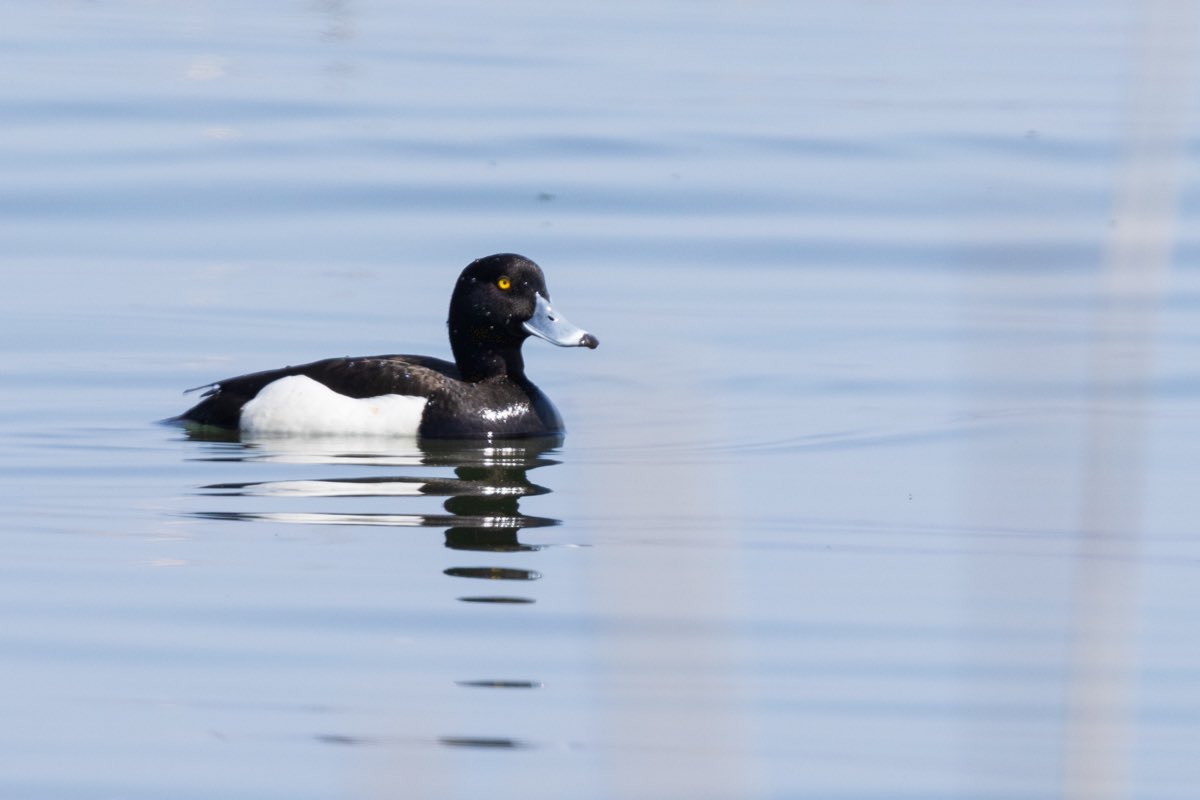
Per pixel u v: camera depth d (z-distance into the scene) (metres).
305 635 9.17
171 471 12.52
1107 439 6.34
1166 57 5.70
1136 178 5.77
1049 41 31.75
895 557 10.73
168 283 18.44
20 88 26.36
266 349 16.36
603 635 8.94
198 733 7.89
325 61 28.98
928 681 8.64
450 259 19.66
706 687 8.34
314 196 21.92
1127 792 7.39
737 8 35.22
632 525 11.25
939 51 30.78
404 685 8.45
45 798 7.21
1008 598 9.77
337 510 11.52
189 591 9.83
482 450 13.42
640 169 23.30
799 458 13.16
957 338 16.86
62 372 15.36
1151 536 11.11
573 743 7.76
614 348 16.81
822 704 8.38
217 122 25.05
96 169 22.70
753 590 10.08
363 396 13.85
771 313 17.88
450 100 26.53
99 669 8.69
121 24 31.64
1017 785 7.38
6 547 10.62
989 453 13.14
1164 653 9.07
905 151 24.08
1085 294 18.22
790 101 26.83
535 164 23.42
